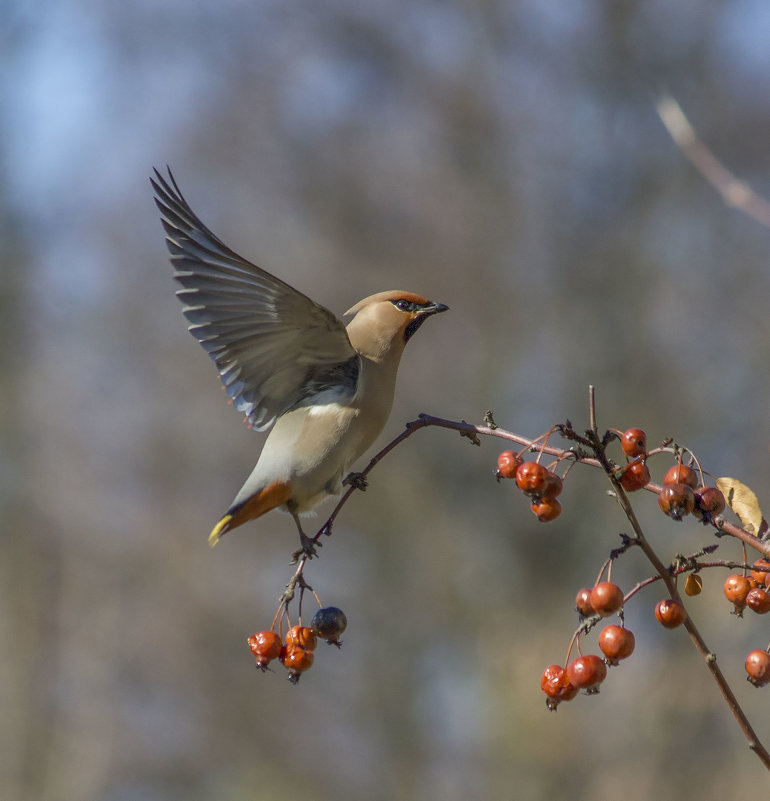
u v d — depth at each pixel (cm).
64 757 1953
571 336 1891
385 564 1889
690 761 1600
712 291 1847
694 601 1602
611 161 1925
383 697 1862
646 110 1902
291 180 2064
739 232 1845
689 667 1599
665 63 1911
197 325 568
